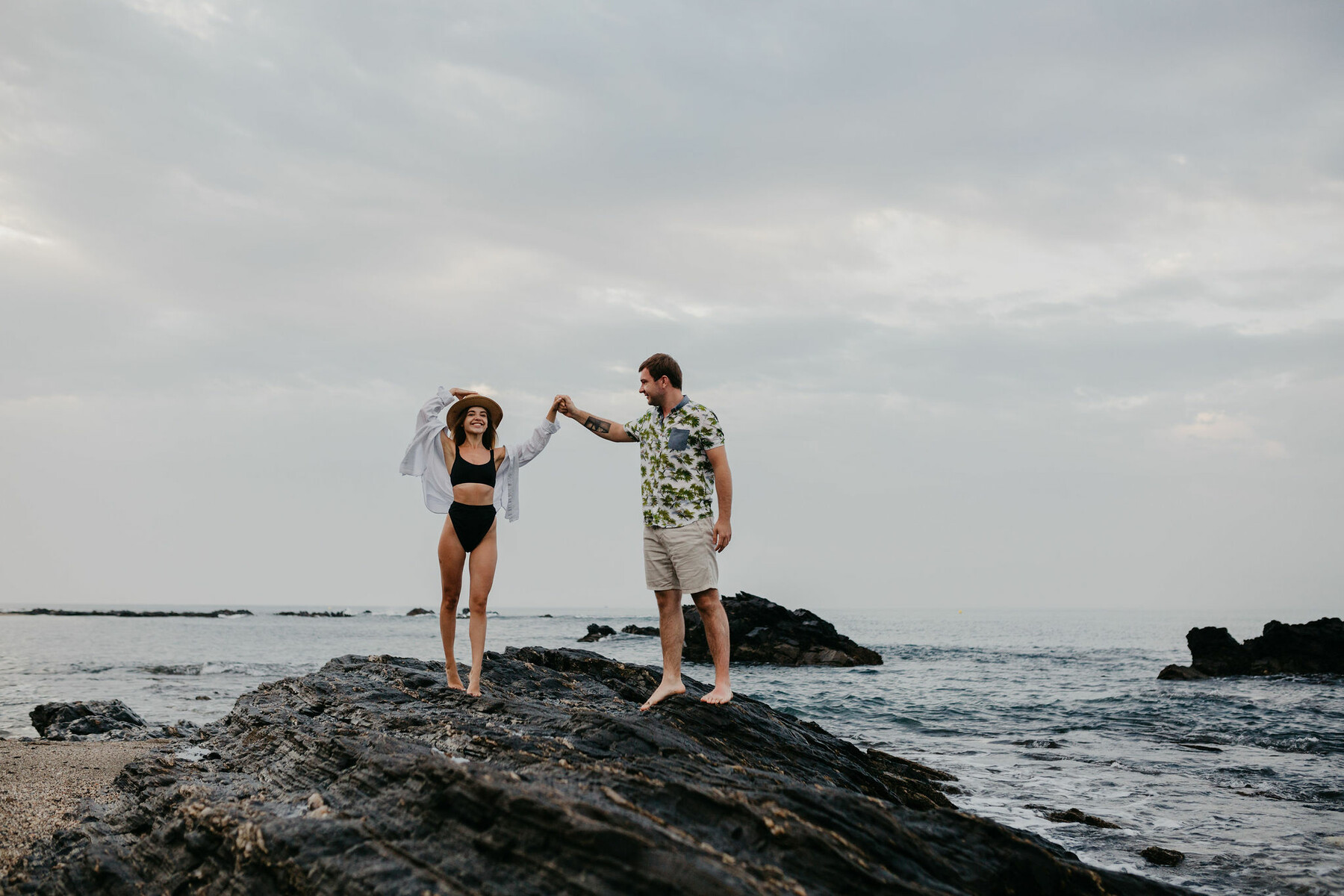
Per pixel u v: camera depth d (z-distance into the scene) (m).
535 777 4.80
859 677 28.19
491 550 7.40
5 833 5.96
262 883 4.29
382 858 4.11
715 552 6.50
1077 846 7.25
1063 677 28.55
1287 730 15.29
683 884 3.44
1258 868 6.59
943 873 4.31
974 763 11.68
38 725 13.71
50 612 172.38
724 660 6.66
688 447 6.39
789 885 3.75
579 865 3.70
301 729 6.61
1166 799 9.27
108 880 4.98
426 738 6.22
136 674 26.33
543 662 9.52
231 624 101.44
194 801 5.31
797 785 4.75
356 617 152.75
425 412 7.64
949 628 102.25
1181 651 46.84
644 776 4.83
